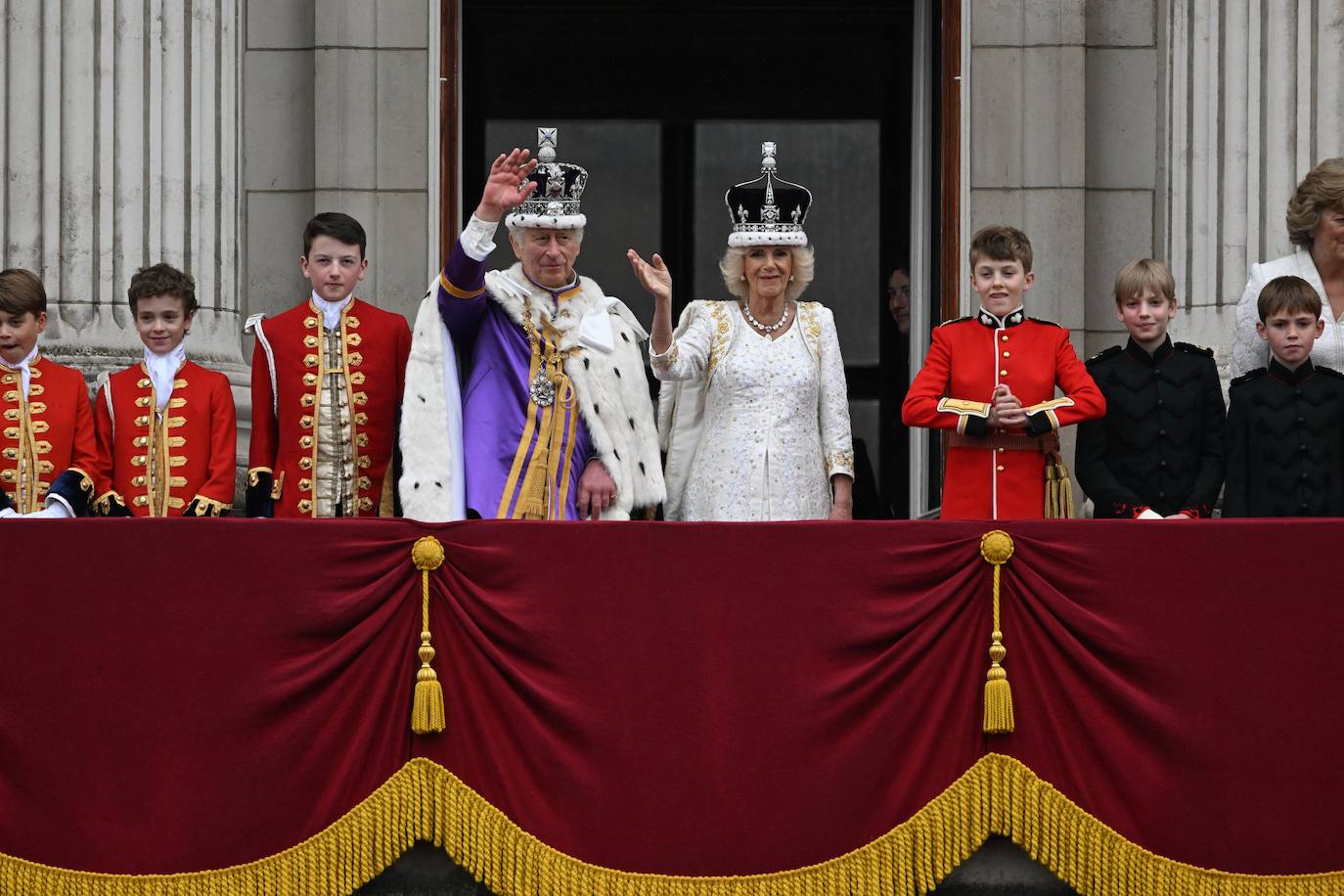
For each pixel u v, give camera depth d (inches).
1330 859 889.5
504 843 888.3
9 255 1206.3
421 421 976.9
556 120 1553.9
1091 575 899.4
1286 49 1239.5
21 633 896.3
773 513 1036.5
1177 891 888.9
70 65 1213.7
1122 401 1013.8
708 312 1064.8
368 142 1326.3
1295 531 898.1
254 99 1332.4
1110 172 1337.4
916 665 898.1
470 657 900.6
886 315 1535.4
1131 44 1339.8
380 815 890.7
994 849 912.9
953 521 903.1
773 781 893.2
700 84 1557.6
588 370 1010.1
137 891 885.8
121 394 1034.1
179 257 1232.2
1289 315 980.6
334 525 900.0
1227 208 1261.1
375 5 1328.7
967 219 1333.7
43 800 891.4
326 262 1028.5
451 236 1362.0
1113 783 893.8
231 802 889.5
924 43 1437.0
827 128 1547.7
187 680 893.2
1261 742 892.0
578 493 1005.8
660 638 897.5
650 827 891.4
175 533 898.7
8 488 1014.4
